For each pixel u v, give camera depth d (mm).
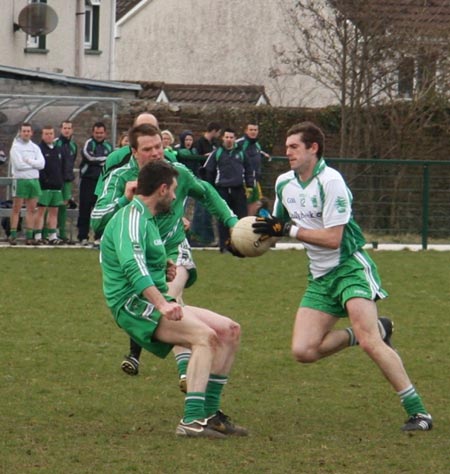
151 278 23047
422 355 33906
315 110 79938
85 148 62375
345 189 24875
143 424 24938
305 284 49094
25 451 22328
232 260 57406
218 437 23625
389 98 80812
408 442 23484
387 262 58844
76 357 32906
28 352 33500
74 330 37312
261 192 66312
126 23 122562
